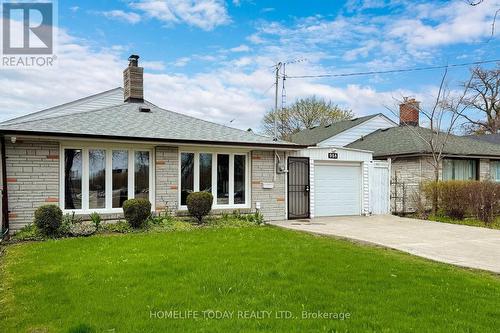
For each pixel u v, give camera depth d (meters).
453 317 4.64
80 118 12.79
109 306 4.84
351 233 11.21
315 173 15.53
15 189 10.64
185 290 5.46
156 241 8.98
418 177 17.62
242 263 6.94
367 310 4.80
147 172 12.46
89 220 11.34
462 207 14.96
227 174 13.66
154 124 13.53
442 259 7.93
